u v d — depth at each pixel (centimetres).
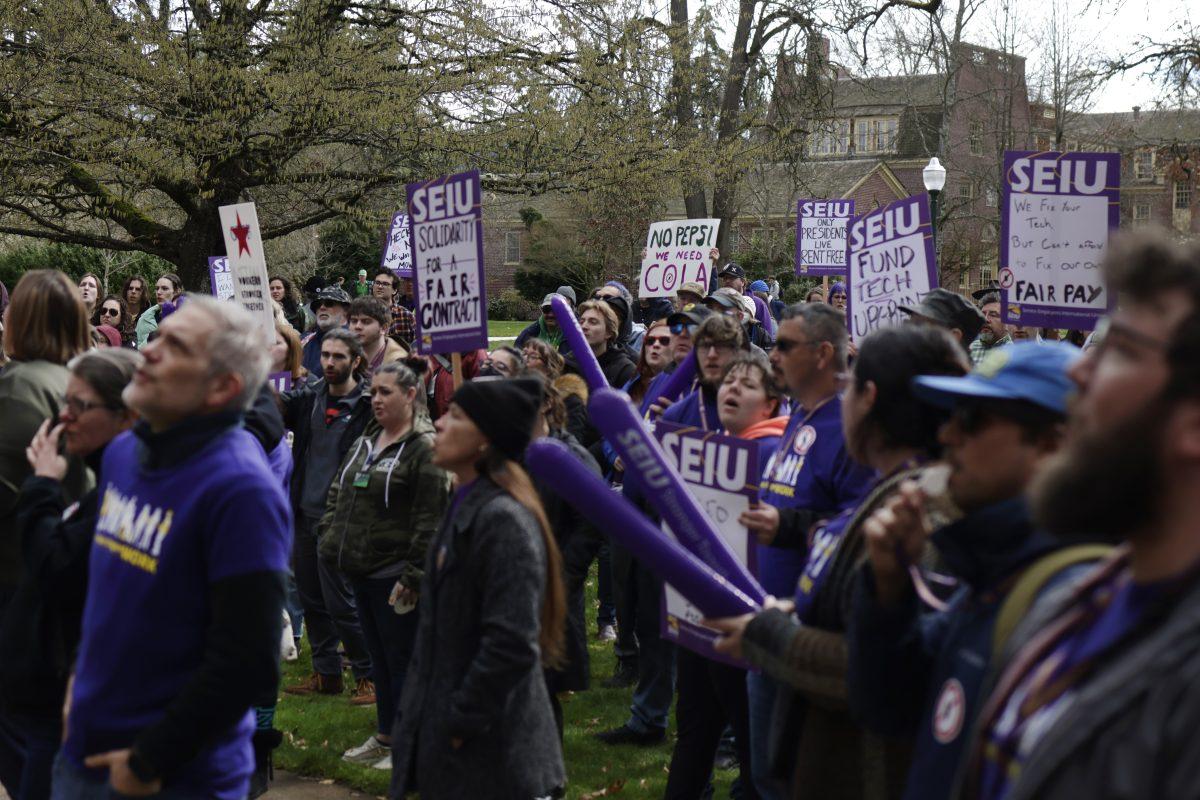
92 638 295
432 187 564
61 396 401
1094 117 3616
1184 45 1853
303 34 1616
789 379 396
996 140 3403
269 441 452
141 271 3025
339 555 555
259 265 667
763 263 3538
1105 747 134
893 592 216
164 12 1617
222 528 282
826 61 2550
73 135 1564
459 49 1678
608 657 745
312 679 707
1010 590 195
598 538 516
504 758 350
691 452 372
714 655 361
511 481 359
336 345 646
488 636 344
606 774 553
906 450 269
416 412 558
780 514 371
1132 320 136
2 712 390
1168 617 137
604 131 1808
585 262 3691
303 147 1691
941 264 3319
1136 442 134
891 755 253
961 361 266
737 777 536
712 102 2303
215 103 1574
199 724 276
